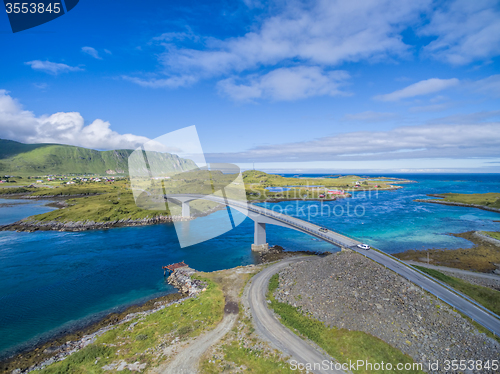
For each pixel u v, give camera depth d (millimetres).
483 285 57219
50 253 80938
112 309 49562
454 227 109500
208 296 50125
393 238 94438
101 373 31562
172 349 35719
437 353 32938
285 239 96875
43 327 44062
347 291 45344
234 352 34875
